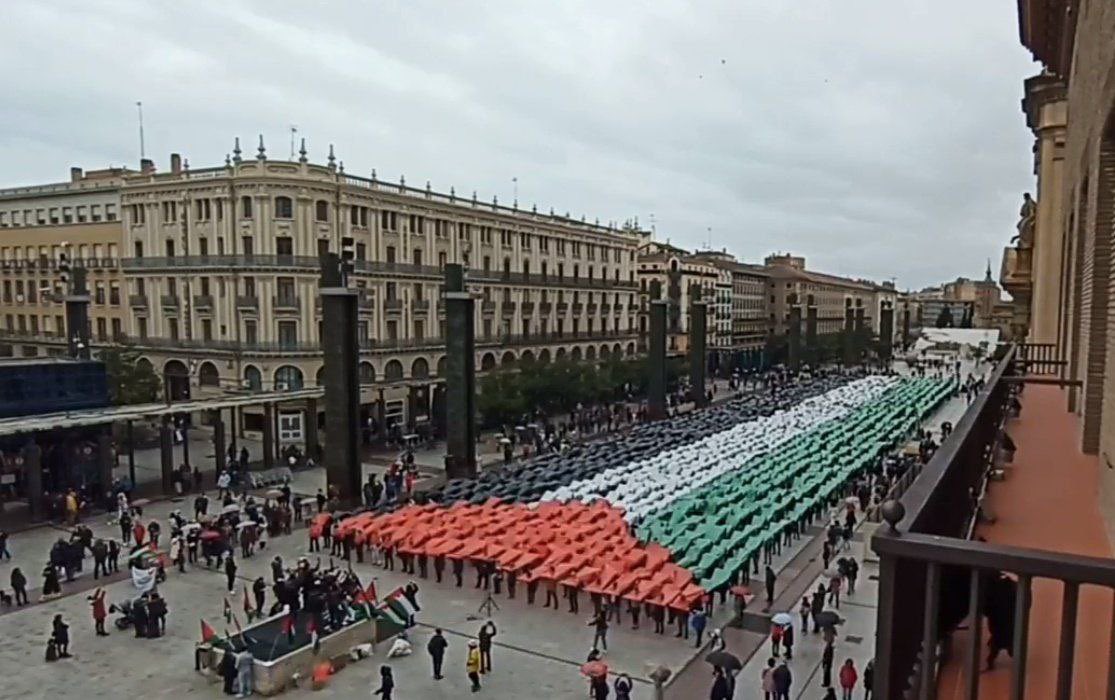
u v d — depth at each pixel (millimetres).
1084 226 13180
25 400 37281
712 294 121750
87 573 29078
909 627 3635
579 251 82625
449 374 43469
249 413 55812
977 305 181250
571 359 75438
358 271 55656
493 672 21609
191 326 56312
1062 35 16484
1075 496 9156
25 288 68812
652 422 61469
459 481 39125
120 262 59969
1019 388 18297
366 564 30297
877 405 68625
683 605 23578
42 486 36531
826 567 29203
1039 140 27562
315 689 20625
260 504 38031
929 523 3893
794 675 21344
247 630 22406
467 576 29047
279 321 53688
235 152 53812
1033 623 5730
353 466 37531
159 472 45750
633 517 31500
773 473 40094
